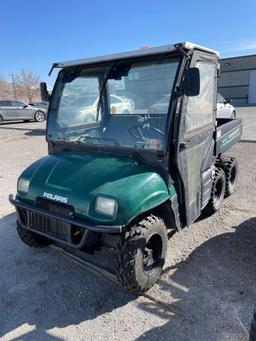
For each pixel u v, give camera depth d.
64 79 3.57
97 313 2.77
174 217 3.12
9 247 3.89
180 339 2.47
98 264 3.41
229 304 2.80
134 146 3.04
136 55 2.96
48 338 2.54
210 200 4.30
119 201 2.56
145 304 2.84
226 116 11.90
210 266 3.34
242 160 7.56
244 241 3.81
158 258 3.07
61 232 2.84
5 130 14.90
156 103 2.96
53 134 3.68
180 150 2.99
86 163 3.09
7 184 6.38
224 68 32.75
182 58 2.82
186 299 2.88
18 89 49.72
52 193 2.87
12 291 3.09
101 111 3.33
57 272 3.35
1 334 2.59
